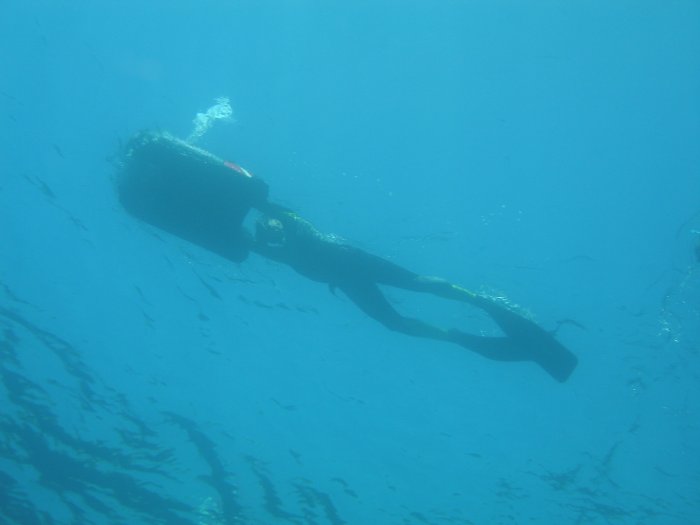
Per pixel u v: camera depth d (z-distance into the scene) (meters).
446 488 13.57
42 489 13.57
